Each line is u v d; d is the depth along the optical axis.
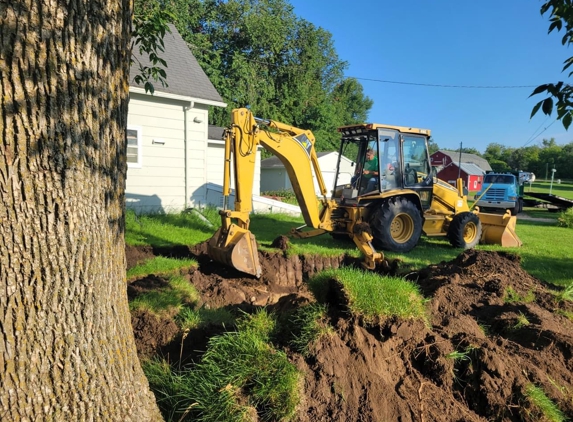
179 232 8.57
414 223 8.70
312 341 2.94
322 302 3.45
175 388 2.79
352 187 8.93
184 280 5.18
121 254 2.16
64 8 1.64
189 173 11.25
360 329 3.07
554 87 2.42
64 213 1.75
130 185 10.31
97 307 1.95
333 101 40.75
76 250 1.81
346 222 8.48
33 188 1.65
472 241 9.66
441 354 3.06
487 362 3.00
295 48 32.16
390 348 3.09
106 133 1.93
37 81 1.61
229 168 6.14
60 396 1.81
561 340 3.33
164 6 21.94
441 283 4.62
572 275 6.79
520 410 2.79
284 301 3.80
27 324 1.70
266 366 2.79
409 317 3.27
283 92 31.41
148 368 3.04
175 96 10.45
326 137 33.94
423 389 2.90
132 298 4.19
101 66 1.85
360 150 9.02
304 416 2.56
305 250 7.55
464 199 10.34
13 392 1.69
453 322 3.53
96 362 1.94
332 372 2.79
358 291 3.31
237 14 27.47
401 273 6.11
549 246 9.77
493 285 4.54
